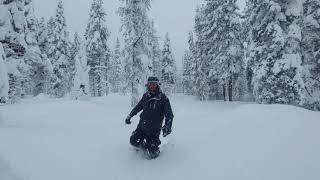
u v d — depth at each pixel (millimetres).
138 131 6215
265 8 23547
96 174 5383
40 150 6332
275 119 6785
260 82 23641
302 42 25219
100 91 46969
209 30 38812
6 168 5461
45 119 14289
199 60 46219
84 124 12016
